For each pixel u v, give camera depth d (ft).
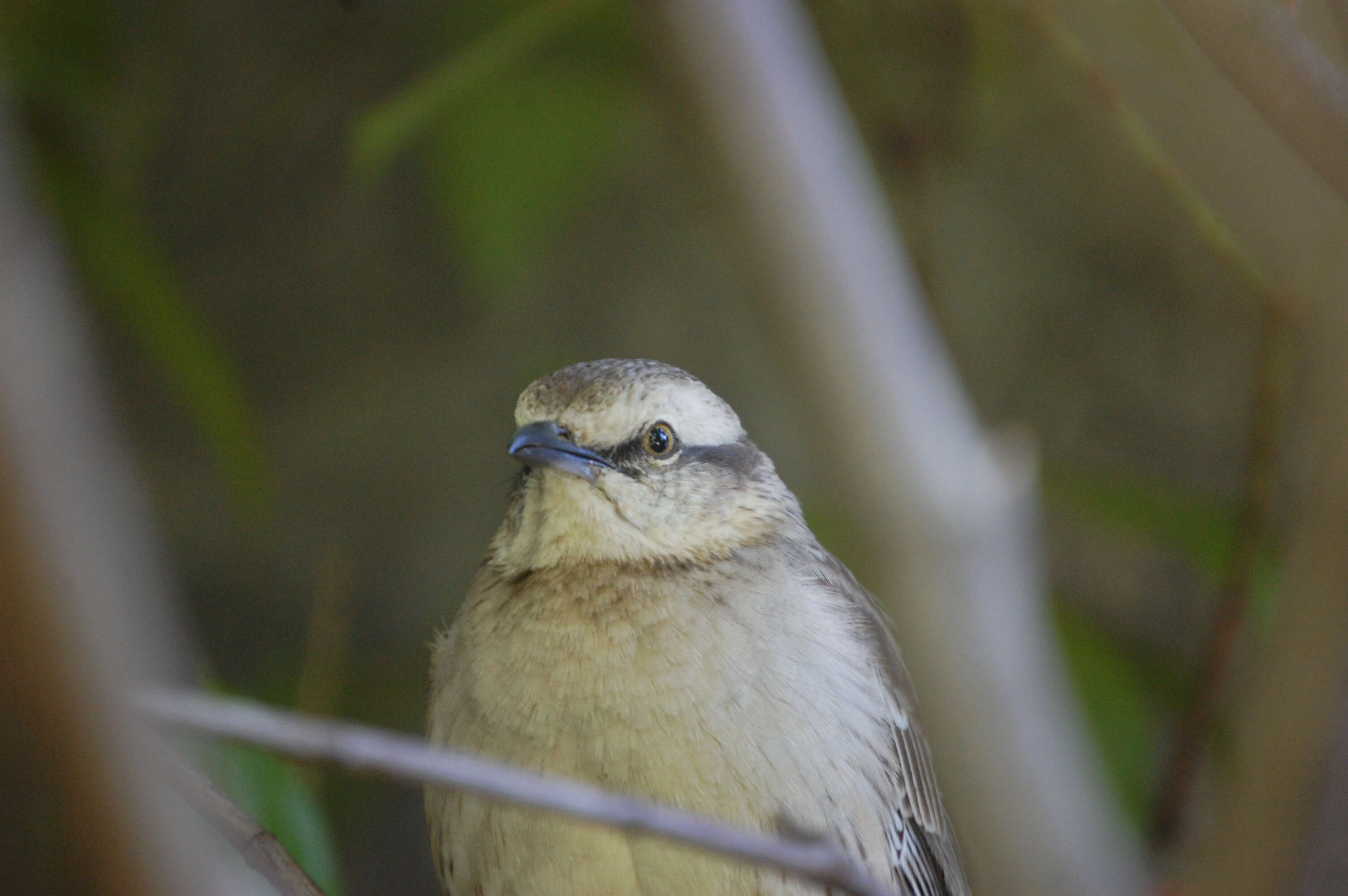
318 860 22.86
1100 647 30.78
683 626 22.98
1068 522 37.88
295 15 39.73
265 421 40.40
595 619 23.16
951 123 37.55
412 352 41.06
